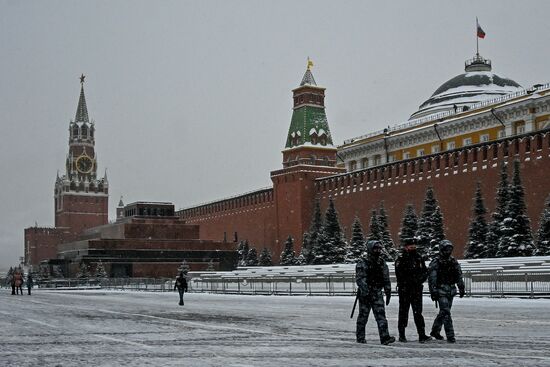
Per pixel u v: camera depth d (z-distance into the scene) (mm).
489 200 63062
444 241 14109
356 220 71562
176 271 91938
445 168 68875
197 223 120000
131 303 34656
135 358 11305
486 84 96688
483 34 96750
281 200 94188
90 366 10297
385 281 13578
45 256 167375
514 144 60750
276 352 12180
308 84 96250
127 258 89812
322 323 19984
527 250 50406
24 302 35875
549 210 49469
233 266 95188
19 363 10680
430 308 27422
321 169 91750
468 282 35969
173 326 18656
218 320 21281
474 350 12391
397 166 75875
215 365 10352
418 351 12227
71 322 20188
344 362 10672
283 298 41281
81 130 175250
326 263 72562
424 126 88812
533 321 20094
